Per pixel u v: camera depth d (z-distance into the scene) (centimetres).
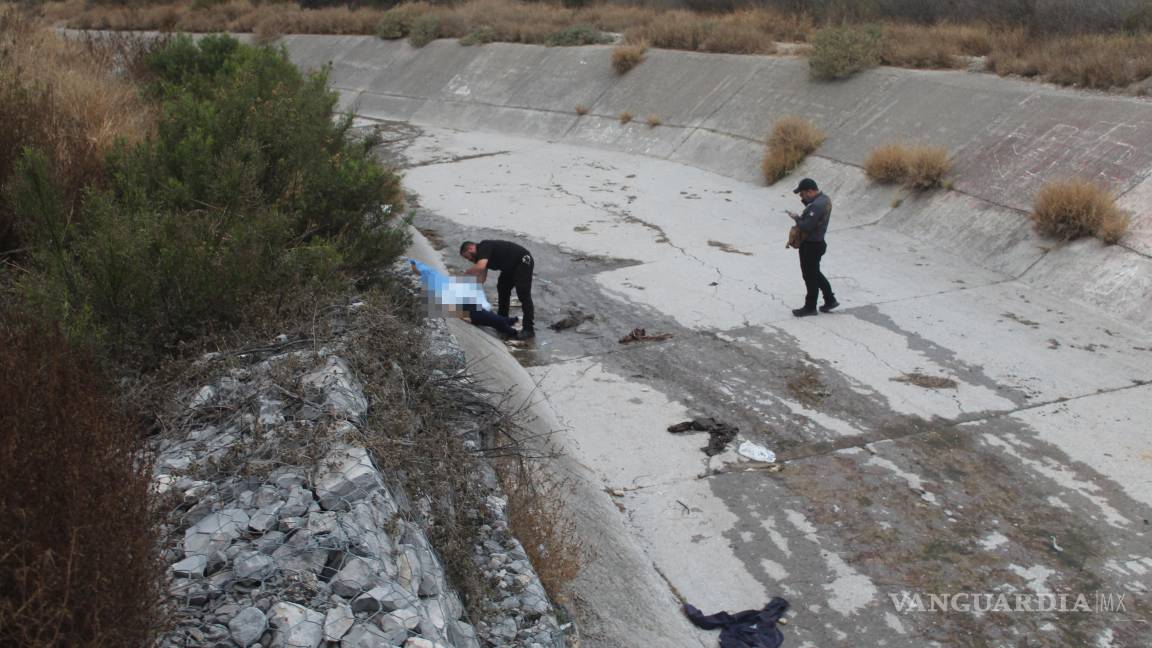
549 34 2384
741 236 1295
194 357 539
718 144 1738
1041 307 994
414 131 2169
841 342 926
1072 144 1218
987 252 1141
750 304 1040
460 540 469
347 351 537
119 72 1354
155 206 719
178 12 3297
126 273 569
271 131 860
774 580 589
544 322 1015
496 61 2378
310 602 354
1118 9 1576
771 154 1576
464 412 625
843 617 555
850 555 608
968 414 776
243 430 457
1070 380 827
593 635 496
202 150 782
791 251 1223
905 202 1317
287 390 485
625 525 646
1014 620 544
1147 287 952
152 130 962
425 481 476
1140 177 1094
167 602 336
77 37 1498
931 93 1514
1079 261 1038
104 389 481
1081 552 601
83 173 755
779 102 1739
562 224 1375
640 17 2411
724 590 582
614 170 1716
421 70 2506
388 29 2720
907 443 735
